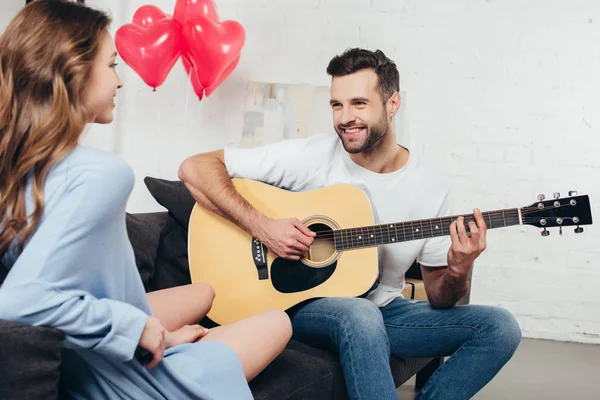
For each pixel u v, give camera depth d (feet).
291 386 5.33
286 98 11.50
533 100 11.68
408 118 11.82
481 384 6.34
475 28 11.69
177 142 12.07
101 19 4.23
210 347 4.57
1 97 3.93
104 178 3.83
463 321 6.50
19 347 3.55
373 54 7.06
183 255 7.28
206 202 6.95
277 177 7.24
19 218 3.79
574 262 11.80
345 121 6.97
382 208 7.14
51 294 3.67
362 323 5.94
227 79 11.89
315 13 11.75
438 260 7.03
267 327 5.08
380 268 7.16
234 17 11.85
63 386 4.22
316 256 6.81
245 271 6.77
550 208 6.28
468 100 11.79
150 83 10.07
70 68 3.98
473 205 11.92
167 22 9.82
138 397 4.13
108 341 3.83
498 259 11.97
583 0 11.48
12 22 4.06
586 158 11.66
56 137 3.87
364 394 5.76
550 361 10.71
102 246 3.90
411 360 7.45
